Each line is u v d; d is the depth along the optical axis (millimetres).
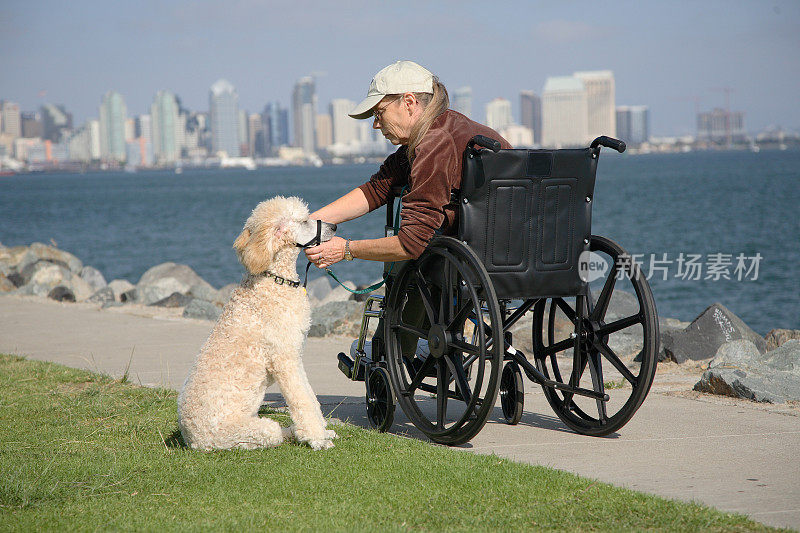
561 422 9000
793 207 73938
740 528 5492
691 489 6418
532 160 7613
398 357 8828
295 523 5762
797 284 32562
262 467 7047
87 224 81562
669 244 47125
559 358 13172
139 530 5684
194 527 5703
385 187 9016
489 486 6465
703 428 8391
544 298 8758
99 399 10094
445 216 7988
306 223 7559
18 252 35531
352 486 6562
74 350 14359
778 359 11734
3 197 162500
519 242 7789
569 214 7930
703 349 13078
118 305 22344
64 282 27781
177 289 24500
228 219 85188
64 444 8078
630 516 5750
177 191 179750
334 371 12180
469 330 14211
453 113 8242
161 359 13312
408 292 8719
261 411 9406
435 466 6992
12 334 16344
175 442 8055
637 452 7574
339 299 21016
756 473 6816
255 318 7473
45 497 6434
